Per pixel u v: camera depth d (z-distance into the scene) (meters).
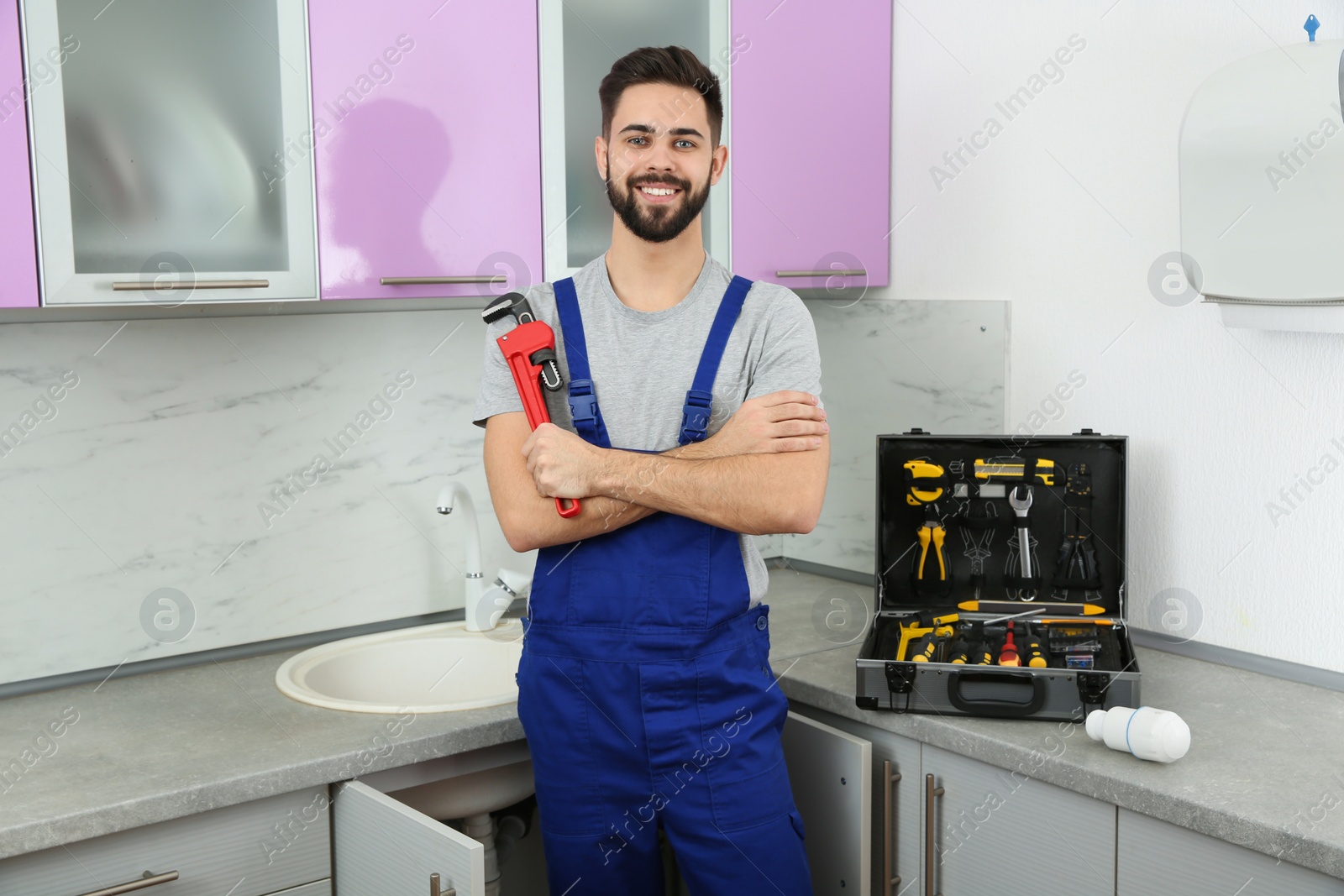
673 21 2.03
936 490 1.92
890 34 2.31
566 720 1.51
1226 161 1.65
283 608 2.06
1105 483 1.86
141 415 1.90
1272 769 1.44
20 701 1.81
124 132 1.58
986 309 2.18
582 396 1.52
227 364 1.97
